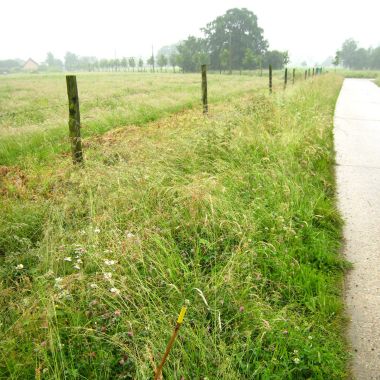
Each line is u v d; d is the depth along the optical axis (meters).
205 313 2.97
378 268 3.93
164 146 6.16
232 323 2.97
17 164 6.99
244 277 3.47
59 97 20.45
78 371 2.52
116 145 6.47
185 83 30.67
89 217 4.22
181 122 9.26
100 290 2.96
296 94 12.78
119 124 10.62
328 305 3.29
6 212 4.63
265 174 5.50
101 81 36.53
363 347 2.94
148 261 3.52
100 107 13.79
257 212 4.57
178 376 2.46
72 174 5.24
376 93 26.89
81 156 5.80
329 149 8.27
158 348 2.60
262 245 3.97
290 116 8.74
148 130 8.75
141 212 4.36
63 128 9.59
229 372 2.50
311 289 3.47
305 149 6.91
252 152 6.45
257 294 3.30
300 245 4.11
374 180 6.51
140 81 35.19
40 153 7.57
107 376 2.46
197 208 4.28
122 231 4.04
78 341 2.70
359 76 80.25
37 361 2.54
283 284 3.47
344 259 4.07
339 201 5.59
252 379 2.52
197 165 5.73
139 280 3.06
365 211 5.27
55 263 3.49
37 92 24.61
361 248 4.31
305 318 3.12
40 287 3.04
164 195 4.66
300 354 2.74
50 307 2.74
